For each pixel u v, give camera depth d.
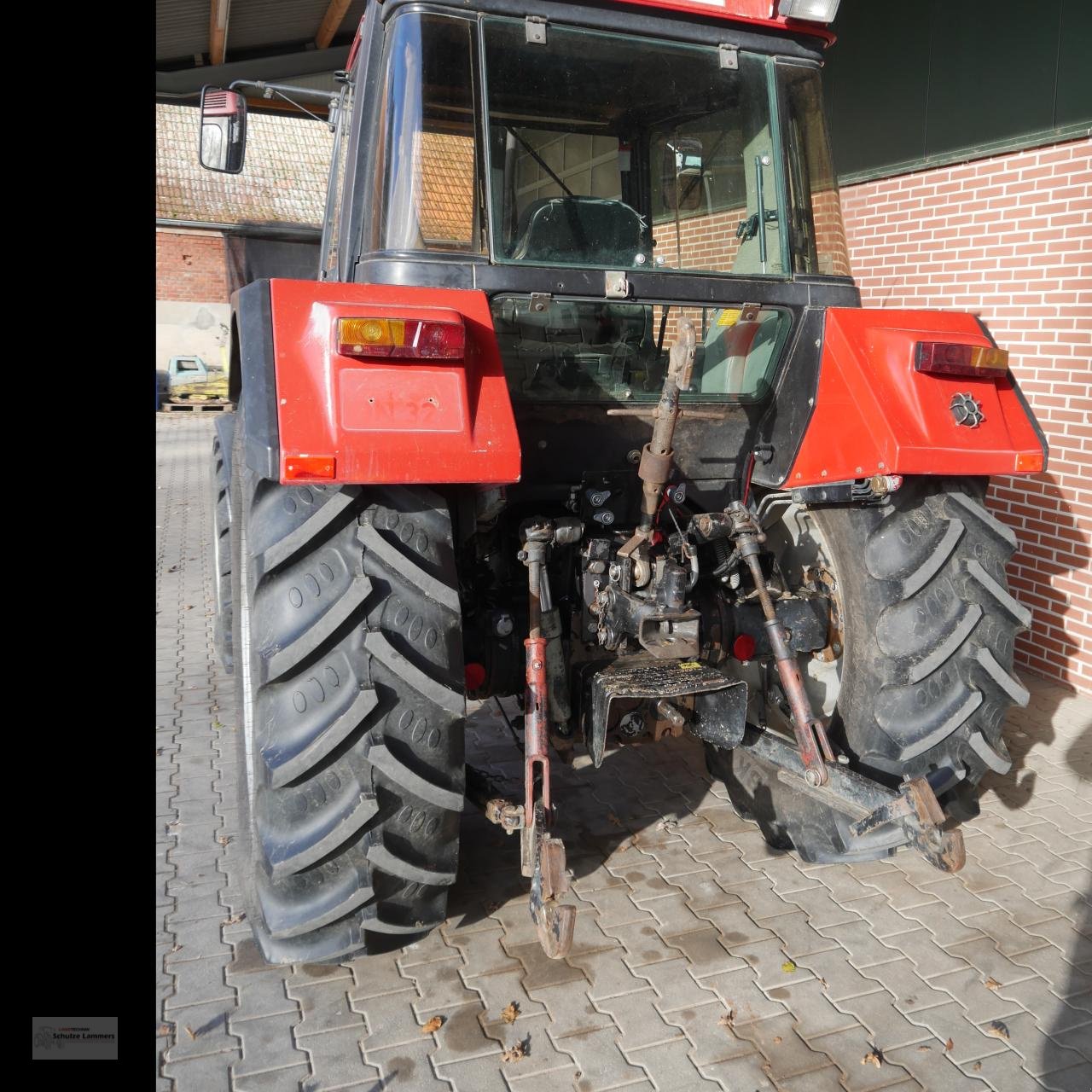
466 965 2.67
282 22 14.62
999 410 2.74
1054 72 4.49
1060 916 2.91
